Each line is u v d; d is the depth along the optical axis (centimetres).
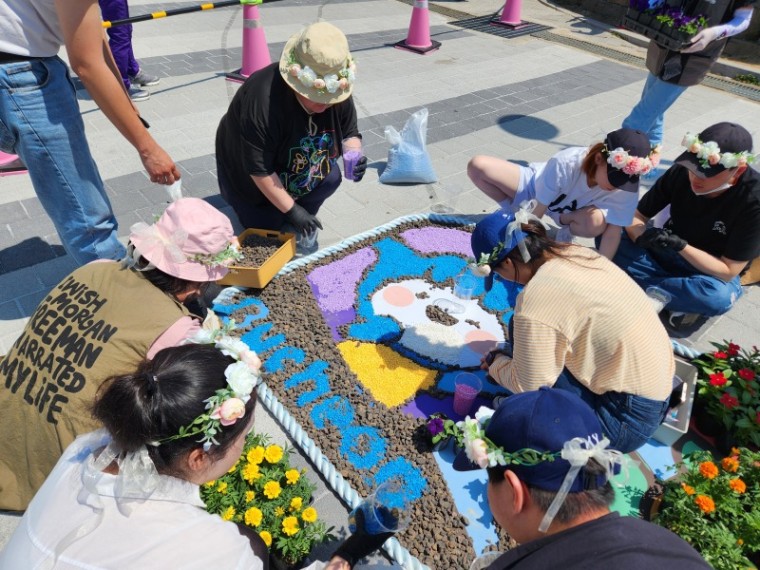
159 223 220
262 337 324
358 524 192
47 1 246
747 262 322
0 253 373
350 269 388
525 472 131
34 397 194
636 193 331
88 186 296
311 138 354
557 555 115
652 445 276
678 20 419
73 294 203
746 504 224
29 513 139
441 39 888
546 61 826
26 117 261
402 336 334
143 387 131
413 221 441
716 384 264
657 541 112
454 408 287
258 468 226
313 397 290
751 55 868
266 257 364
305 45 306
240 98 336
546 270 223
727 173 295
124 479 131
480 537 232
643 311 222
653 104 475
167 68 682
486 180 411
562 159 349
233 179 375
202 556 128
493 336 341
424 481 252
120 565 122
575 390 244
